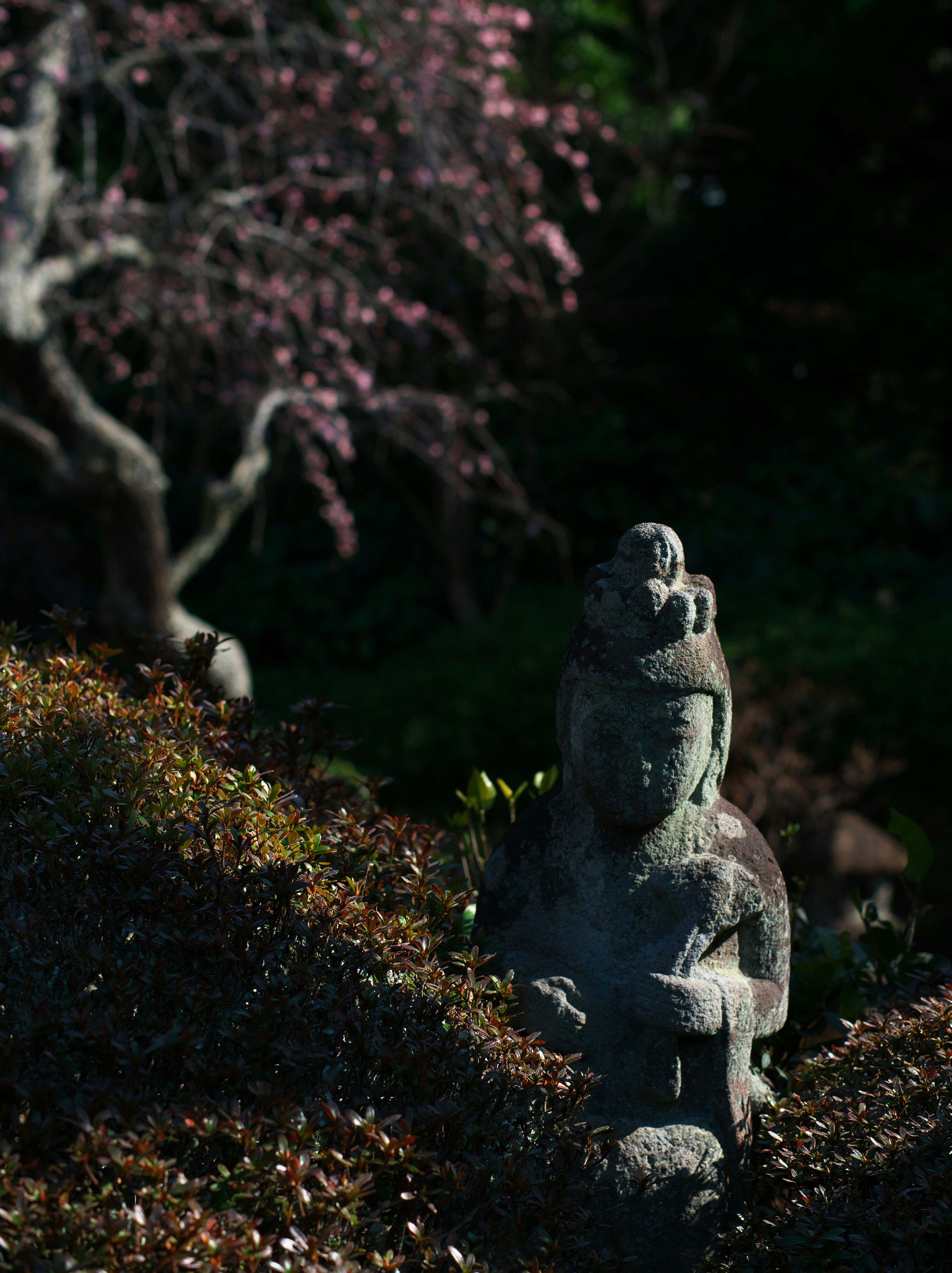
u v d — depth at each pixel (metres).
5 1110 1.51
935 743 7.24
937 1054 2.04
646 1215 1.90
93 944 1.67
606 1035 1.96
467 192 6.02
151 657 2.58
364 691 8.18
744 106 9.51
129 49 6.56
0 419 5.12
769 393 9.98
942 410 10.45
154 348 7.61
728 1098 1.97
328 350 7.32
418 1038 1.78
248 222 5.89
